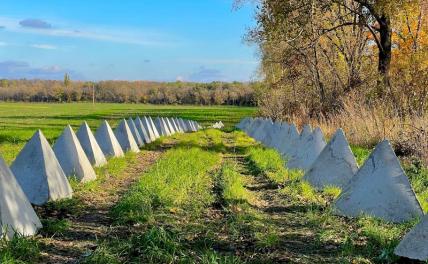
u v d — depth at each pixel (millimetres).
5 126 32094
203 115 65000
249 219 7688
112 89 143000
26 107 92062
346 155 10477
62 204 8703
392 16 22578
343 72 27547
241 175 12883
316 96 27359
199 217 8031
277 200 9461
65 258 5898
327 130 20109
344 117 19672
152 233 6227
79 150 11312
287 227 7441
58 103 132125
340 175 10328
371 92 22312
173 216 8016
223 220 7781
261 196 9992
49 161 9250
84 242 6594
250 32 28094
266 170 13312
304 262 5844
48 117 50094
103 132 15789
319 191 10195
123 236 6871
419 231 5824
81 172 10992
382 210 7809
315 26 26078
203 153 17078
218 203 9094
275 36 25234
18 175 8969
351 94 22516
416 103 19906
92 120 43875
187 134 31844
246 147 21562
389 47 23453
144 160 16281
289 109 28547
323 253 6215
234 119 57438
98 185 10953
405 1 21688
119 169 13312
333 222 7621
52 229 7020
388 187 7941
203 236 6785
